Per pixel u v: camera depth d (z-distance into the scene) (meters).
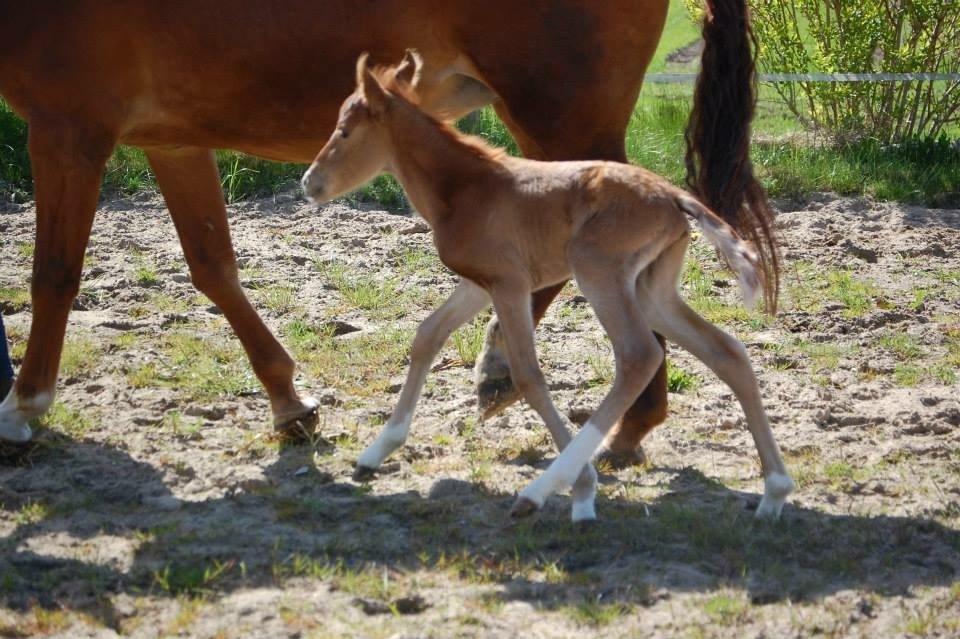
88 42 8.57
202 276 9.32
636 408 8.76
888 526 7.64
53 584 6.73
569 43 8.85
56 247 8.73
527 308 7.67
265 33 8.73
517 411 9.91
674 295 7.75
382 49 8.88
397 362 11.09
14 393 8.76
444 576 6.89
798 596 6.68
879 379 10.86
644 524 7.63
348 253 14.99
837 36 21.02
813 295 13.52
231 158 17.89
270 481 8.36
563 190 7.46
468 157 7.80
